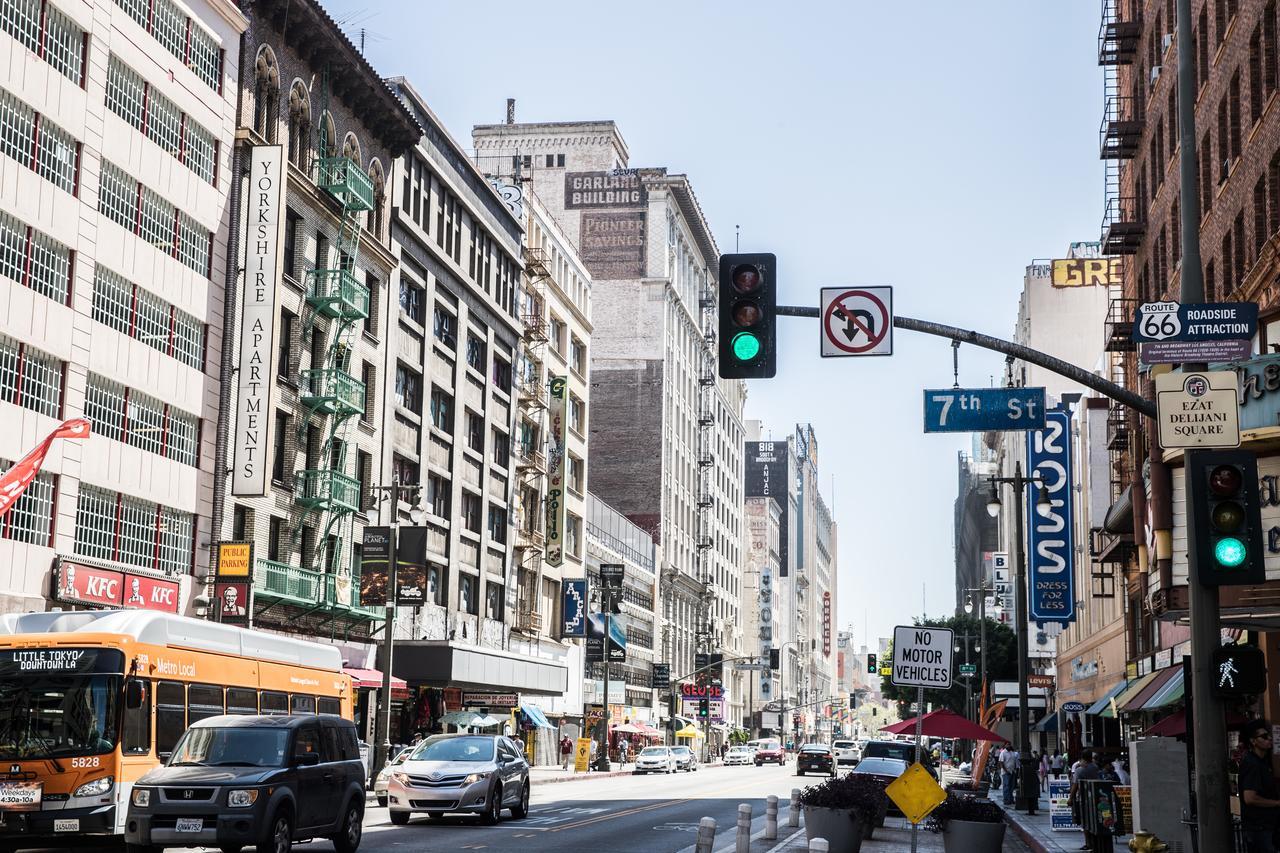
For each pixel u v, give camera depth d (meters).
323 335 51.50
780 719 171.62
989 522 162.12
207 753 19.45
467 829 27.78
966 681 104.00
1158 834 20.75
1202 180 35.31
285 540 48.78
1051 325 85.88
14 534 34.62
